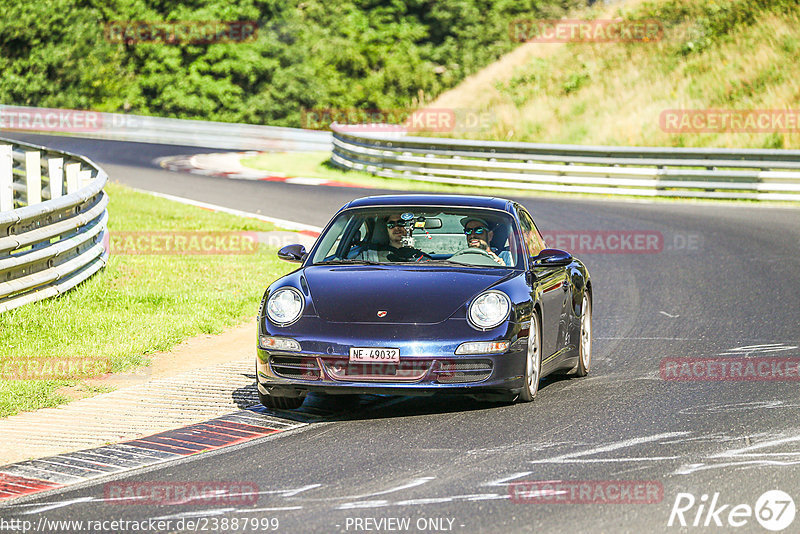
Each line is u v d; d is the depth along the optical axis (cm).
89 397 2725
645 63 12475
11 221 3381
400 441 2228
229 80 18475
